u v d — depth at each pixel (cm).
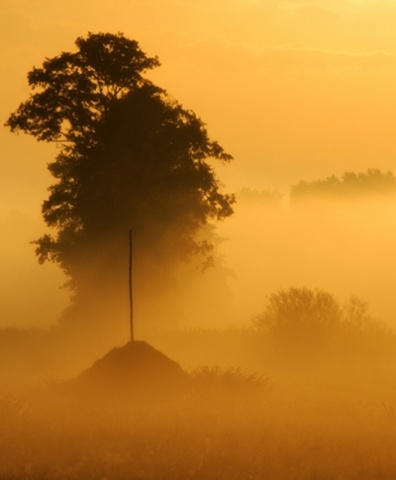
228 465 3562
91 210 14100
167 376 5203
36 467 3531
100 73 14088
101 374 5209
